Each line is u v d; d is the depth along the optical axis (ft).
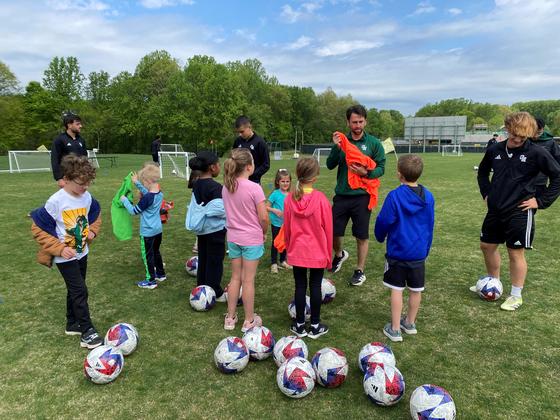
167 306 13.92
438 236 22.94
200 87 144.77
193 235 23.58
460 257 19.15
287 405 8.84
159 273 16.28
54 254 10.60
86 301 11.32
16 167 66.74
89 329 11.28
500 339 11.62
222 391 9.33
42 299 14.47
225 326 12.28
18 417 8.46
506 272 17.11
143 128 167.63
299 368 8.98
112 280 16.30
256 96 218.18
